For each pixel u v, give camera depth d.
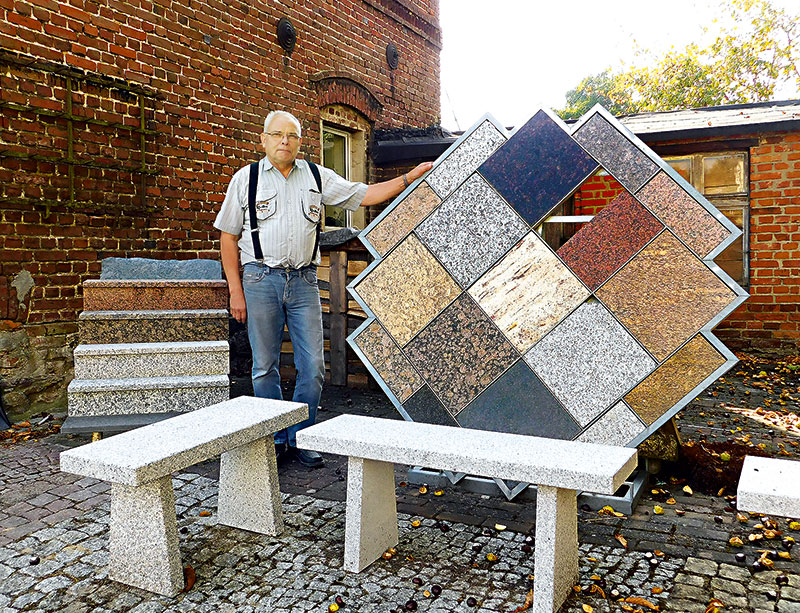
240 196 4.19
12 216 5.12
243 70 7.29
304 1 8.25
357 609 2.54
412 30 10.78
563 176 3.69
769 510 2.11
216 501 3.65
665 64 26.34
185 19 6.53
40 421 5.17
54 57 5.33
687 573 2.81
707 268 3.36
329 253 6.56
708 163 8.34
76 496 3.70
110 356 4.84
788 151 7.93
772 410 5.74
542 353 3.66
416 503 3.68
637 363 3.47
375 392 6.38
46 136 5.30
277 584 2.74
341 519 3.41
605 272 3.57
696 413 5.64
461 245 3.88
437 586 2.67
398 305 3.99
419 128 10.33
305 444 2.98
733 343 8.30
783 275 8.04
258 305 4.21
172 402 4.74
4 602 2.61
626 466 2.52
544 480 2.44
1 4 4.95
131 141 6.00
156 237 6.28
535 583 2.49
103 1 5.70
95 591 2.70
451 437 2.93
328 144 9.33
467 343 3.83
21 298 5.21
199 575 2.82
